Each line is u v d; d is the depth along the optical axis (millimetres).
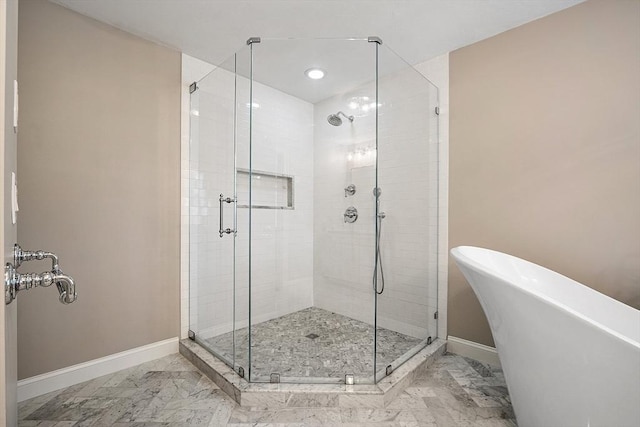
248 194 2156
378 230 2221
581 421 1118
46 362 1730
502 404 1639
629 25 1653
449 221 2346
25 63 1659
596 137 1743
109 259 1962
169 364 2082
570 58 1823
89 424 1475
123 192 2025
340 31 2076
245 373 1738
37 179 1696
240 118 2125
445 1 1781
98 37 1924
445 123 2371
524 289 1204
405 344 2174
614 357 1021
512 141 2037
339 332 2242
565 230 1840
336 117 2477
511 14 1897
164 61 2232
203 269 2314
